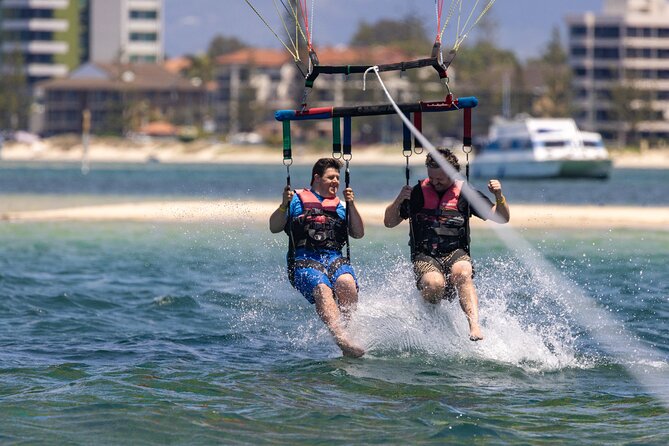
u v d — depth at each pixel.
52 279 50.06
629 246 67.25
